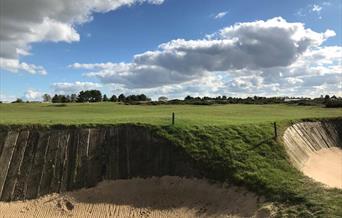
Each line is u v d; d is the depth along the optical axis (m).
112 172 25.48
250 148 25.67
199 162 24.58
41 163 25.45
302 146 31.47
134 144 26.73
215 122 30.06
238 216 20.02
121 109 59.41
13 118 33.62
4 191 24.08
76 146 26.52
